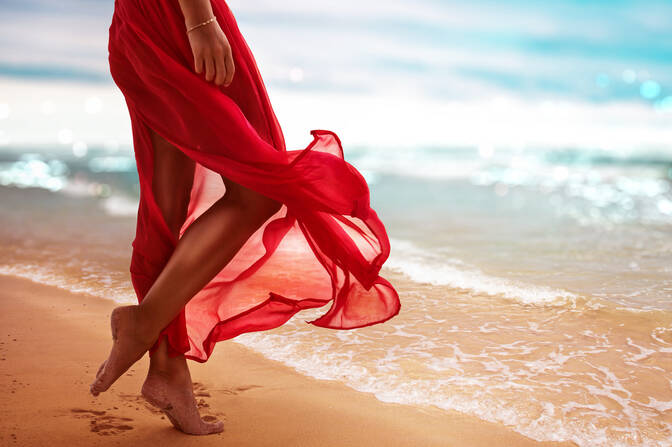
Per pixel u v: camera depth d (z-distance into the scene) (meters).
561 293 3.11
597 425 1.82
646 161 12.70
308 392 2.02
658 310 2.86
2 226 5.14
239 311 1.83
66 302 2.99
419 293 3.20
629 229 5.17
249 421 1.77
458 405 1.94
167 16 1.55
